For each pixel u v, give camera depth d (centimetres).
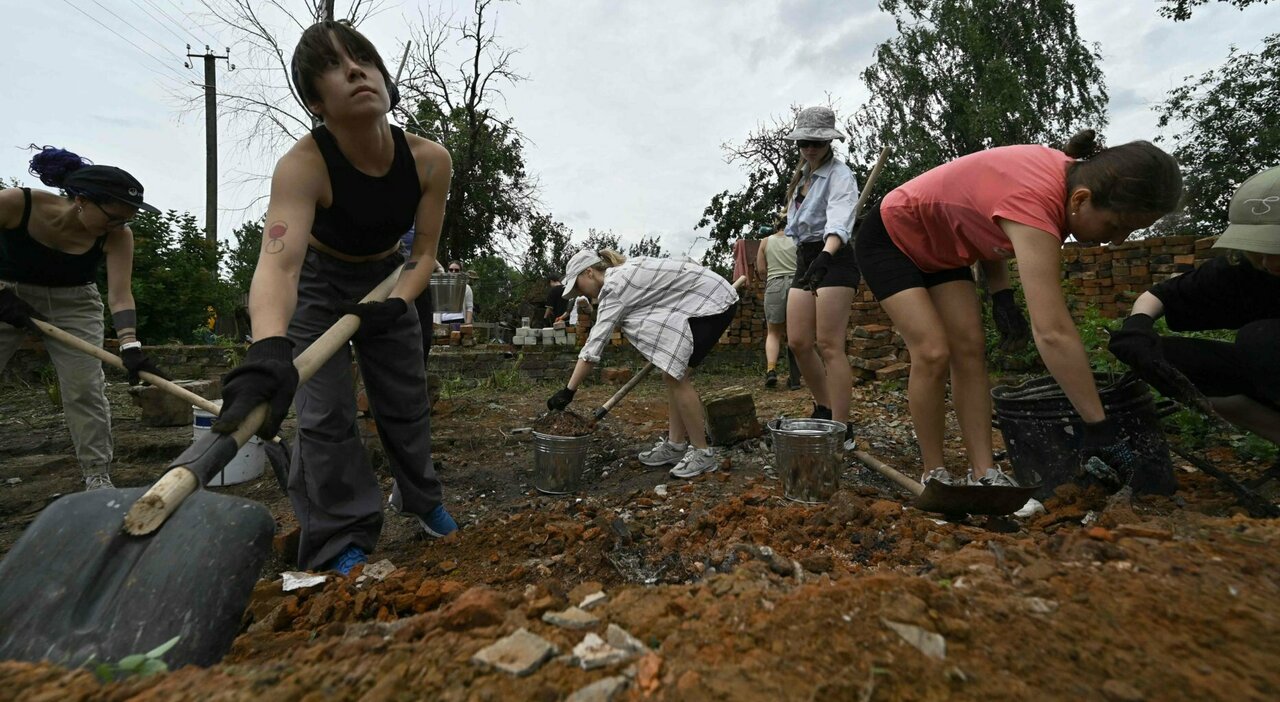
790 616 122
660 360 348
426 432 277
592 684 103
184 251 1116
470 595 138
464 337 884
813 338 371
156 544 145
